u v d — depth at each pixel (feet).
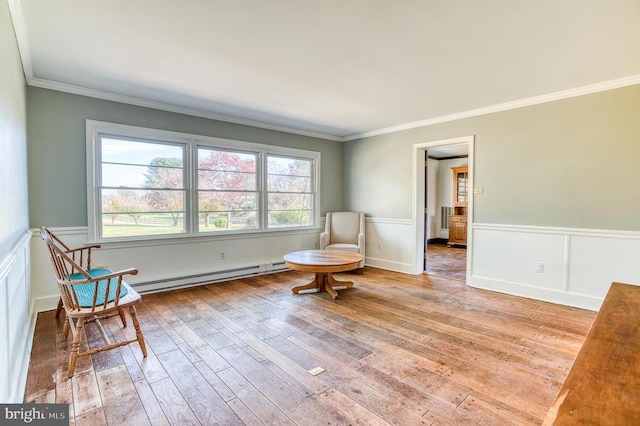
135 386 6.47
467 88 11.12
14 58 7.02
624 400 2.18
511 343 8.41
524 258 12.50
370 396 6.15
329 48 8.25
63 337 8.62
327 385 6.52
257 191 16.20
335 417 5.57
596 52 8.36
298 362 7.43
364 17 6.81
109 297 7.68
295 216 17.88
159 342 8.45
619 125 10.39
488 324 9.70
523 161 12.45
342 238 18.11
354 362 7.43
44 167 10.64
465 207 26.37
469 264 14.07
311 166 18.62
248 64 9.22
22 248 7.45
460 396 6.15
